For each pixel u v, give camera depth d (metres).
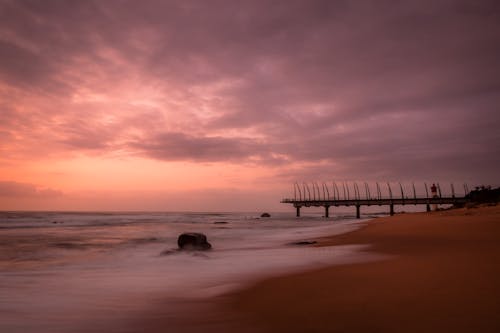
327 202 108.94
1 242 21.84
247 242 21.11
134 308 5.99
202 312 5.59
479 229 17.75
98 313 5.73
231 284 7.91
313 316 4.94
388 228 23.97
